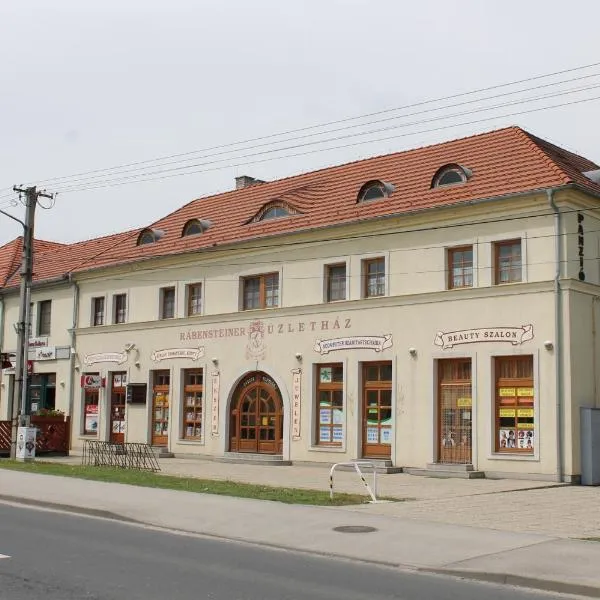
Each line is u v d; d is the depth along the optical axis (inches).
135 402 1318.9
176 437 1250.6
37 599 338.3
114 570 402.6
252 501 668.7
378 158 1211.9
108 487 763.4
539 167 949.8
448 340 966.4
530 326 904.9
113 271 1376.7
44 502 671.8
